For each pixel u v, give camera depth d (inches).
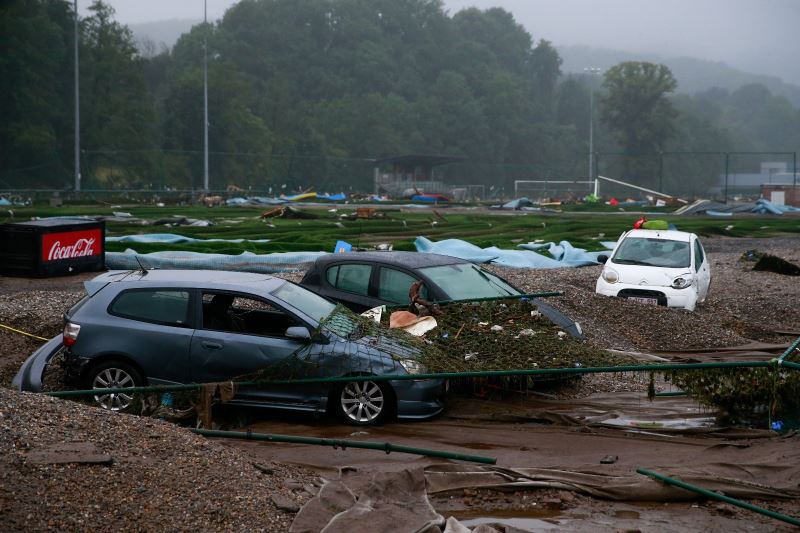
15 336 516.4
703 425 378.9
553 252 1065.5
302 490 267.0
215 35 5762.8
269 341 386.3
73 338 391.5
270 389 383.2
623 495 282.8
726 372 372.2
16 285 748.6
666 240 737.0
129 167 3604.8
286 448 341.7
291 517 244.7
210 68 4252.0
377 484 262.5
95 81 3754.9
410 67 6476.4
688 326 605.3
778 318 702.5
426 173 4148.6
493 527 253.9
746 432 363.9
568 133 6584.6
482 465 311.0
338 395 383.2
